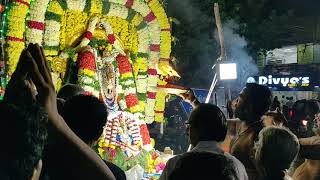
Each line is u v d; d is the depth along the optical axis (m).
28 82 1.87
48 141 1.93
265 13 10.58
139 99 6.52
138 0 6.43
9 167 1.21
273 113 4.55
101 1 6.12
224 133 3.08
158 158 6.43
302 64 17.98
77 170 2.00
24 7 5.32
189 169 2.07
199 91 9.60
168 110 9.72
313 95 18.00
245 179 3.00
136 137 6.12
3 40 5.32
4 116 1.26
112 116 6.00
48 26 5.65
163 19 6.67
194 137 3.09
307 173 4.37
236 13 10.12
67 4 5.80
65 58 5.81
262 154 2.90
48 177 2.17
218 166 2.07
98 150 5.79
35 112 1.35
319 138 4.24
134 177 5.95
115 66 6.19
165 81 6.91
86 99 2.75
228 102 5.73
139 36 6.56
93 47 6.06
